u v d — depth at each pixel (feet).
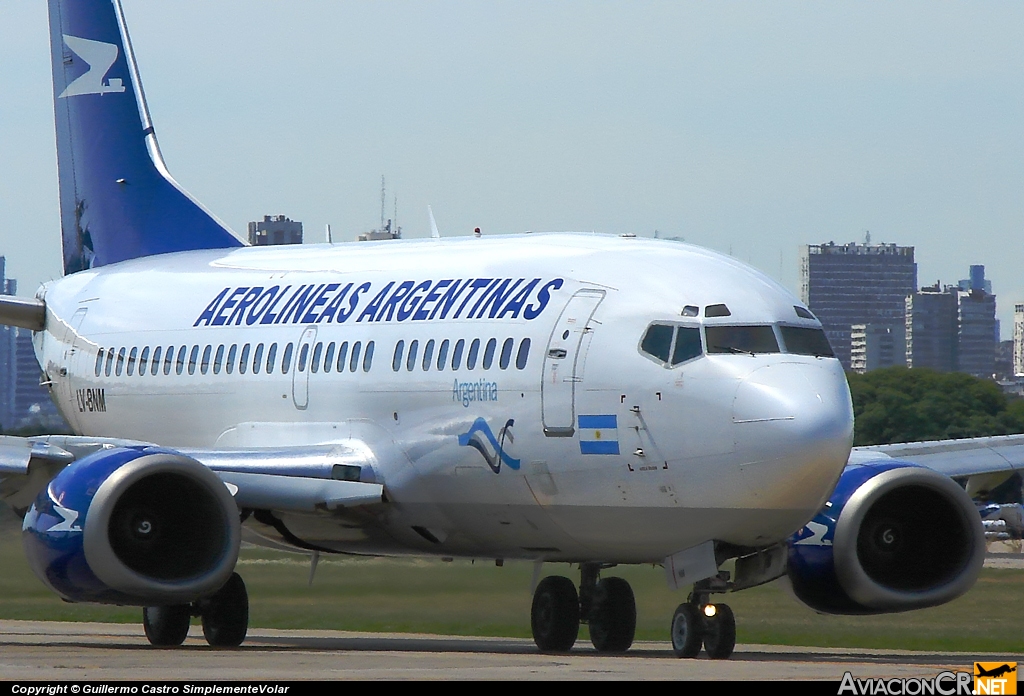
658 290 219.20
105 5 358.84
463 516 238.68
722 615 213.05
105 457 220.43
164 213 340.80
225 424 285.02
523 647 263.90
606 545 222.69
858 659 222.48
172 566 223.92
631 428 212.64
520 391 226.58
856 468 226.99
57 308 342.03
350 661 190.19
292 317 276.21
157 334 306.35
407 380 246.06
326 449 254.47
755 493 201.98
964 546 224.74
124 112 352.28
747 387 203.41
